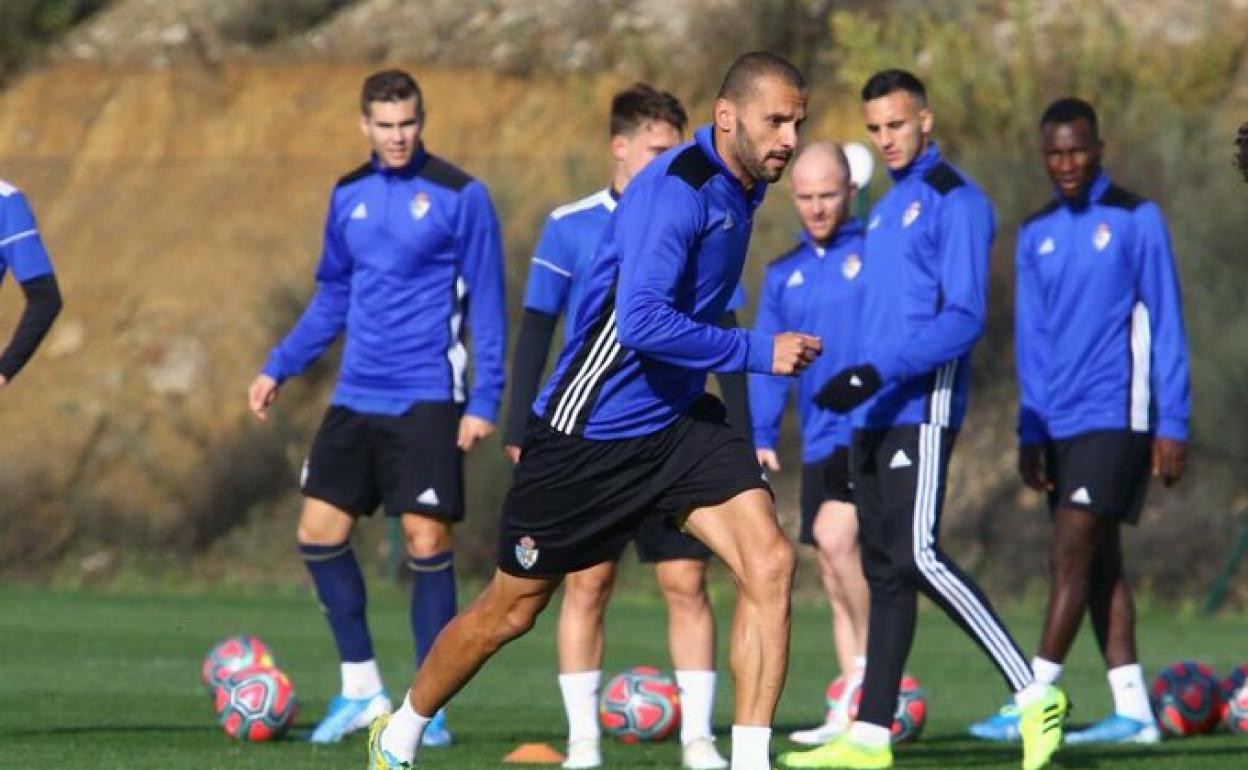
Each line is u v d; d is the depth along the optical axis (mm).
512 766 29359
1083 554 33188
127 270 84750
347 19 95000
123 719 35938
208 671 33688
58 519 74000
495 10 92438
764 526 23406
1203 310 65312
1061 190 33438
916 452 29000
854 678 33312
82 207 88500
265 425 74062
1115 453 32906
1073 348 33250
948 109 77062
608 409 23094
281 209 86125
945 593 28672
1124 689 33531
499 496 66625
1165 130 71375
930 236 29406
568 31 89750
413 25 92938
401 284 33562
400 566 66750
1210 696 34188
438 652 24016
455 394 33781
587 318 23266
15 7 96438
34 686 42188
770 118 22375
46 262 31125
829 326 34094
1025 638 52500
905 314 29547
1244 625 56656
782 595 23500
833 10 84750
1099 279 33000
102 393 79438
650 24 88688
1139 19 80750
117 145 91125
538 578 23688
